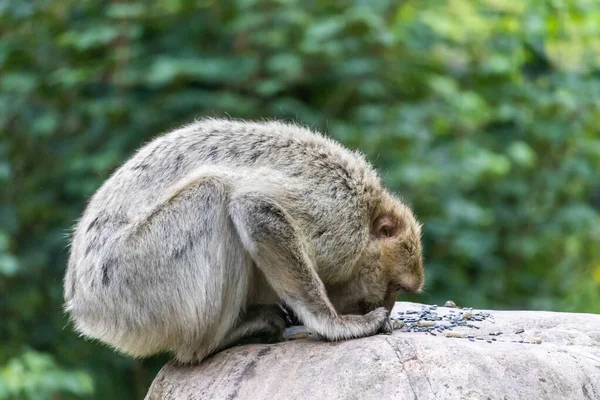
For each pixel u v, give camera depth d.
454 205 14.21
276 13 14.95
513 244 15.75
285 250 7.64
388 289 8.41
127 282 7.77
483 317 8.72
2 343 14.84
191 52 15.18
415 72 15.66
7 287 14.88
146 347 8.00
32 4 15.16
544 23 16.08
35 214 15.23
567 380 6.95
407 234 8.34
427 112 14.89
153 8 15.18
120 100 14.61
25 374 12.12
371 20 14.24
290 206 7.83
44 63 15.65
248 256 7.91
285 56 14.55
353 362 6.99
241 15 14.98
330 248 8.01
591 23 16.70
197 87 15.52
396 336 7.35
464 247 14.23
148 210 7.88
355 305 8.45
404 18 15.69
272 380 7.30
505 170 14.71
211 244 7.75
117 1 15.20
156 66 14.30
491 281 15.55
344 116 15.75
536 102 15.70
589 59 16.89
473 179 14.43
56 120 14.80
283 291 7.72
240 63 14.84
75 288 8.10
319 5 15.55
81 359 14.84
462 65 16.22
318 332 7.64
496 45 16.00
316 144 8.27
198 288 7.73
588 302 16.47
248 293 8.30
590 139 16.44
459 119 15.02
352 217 8.13
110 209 8.05
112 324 7.88
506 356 6.99
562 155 16.30
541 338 8.02
